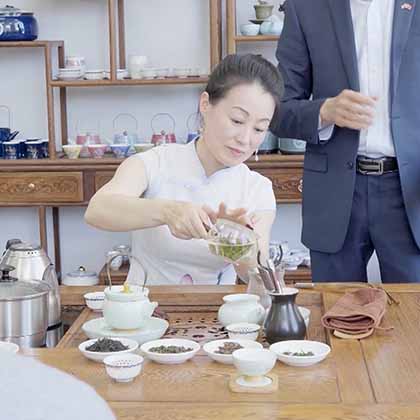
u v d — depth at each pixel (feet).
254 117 5.86
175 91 13.12
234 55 5.92
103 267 13.26
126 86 13.12
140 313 4.84
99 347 4.48
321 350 4.47
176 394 3.90
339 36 7.34
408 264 7.36
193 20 12.96
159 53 13.05
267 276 4.84
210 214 5.35
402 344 4.77
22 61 13.09
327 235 7.47
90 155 12.45
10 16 12.15
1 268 5.32
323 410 3.67
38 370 0.97
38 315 5.10
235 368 4.28
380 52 7.25
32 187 12.15
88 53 13.07
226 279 6.61
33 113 13.20
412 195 7.21
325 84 7.49
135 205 5.51
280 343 4.54
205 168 6.43
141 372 4.23
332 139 7.41
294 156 11.86
